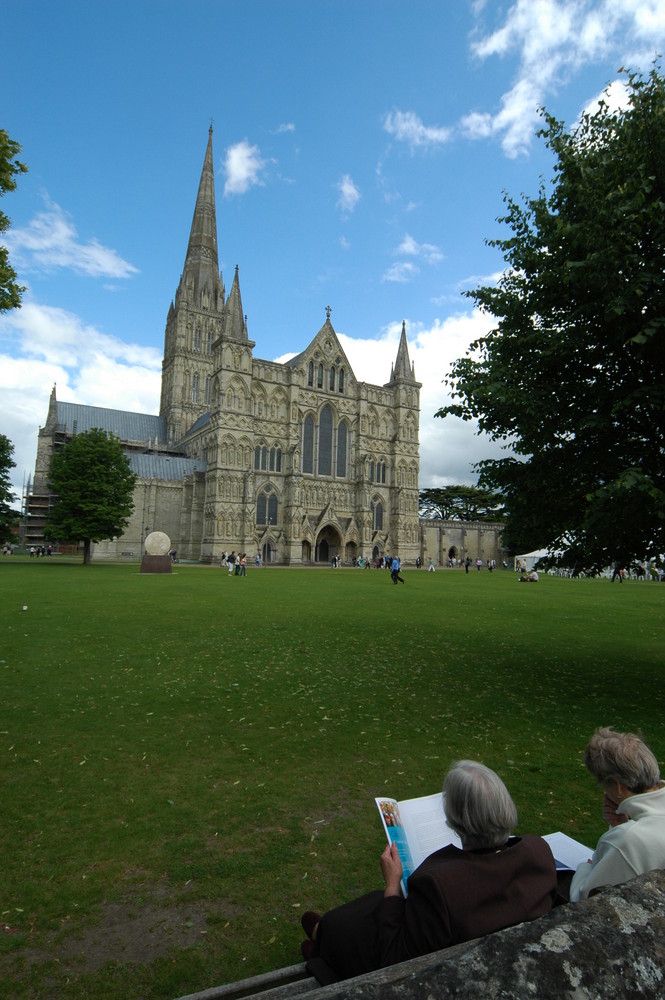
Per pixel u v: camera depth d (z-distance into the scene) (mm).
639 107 13094
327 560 103750
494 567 122625
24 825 7152
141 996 4520
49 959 4926
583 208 13102
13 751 9469
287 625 22359
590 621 25875
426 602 32500
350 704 12344
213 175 141875
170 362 137000
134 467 104750
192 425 129125
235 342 93438
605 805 4242
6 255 16500
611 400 13219
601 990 1992
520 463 15148
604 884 3605
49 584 38312
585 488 14266
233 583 44000
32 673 14148
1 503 61844
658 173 12547
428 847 4730
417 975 2113
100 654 16375
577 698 12984
